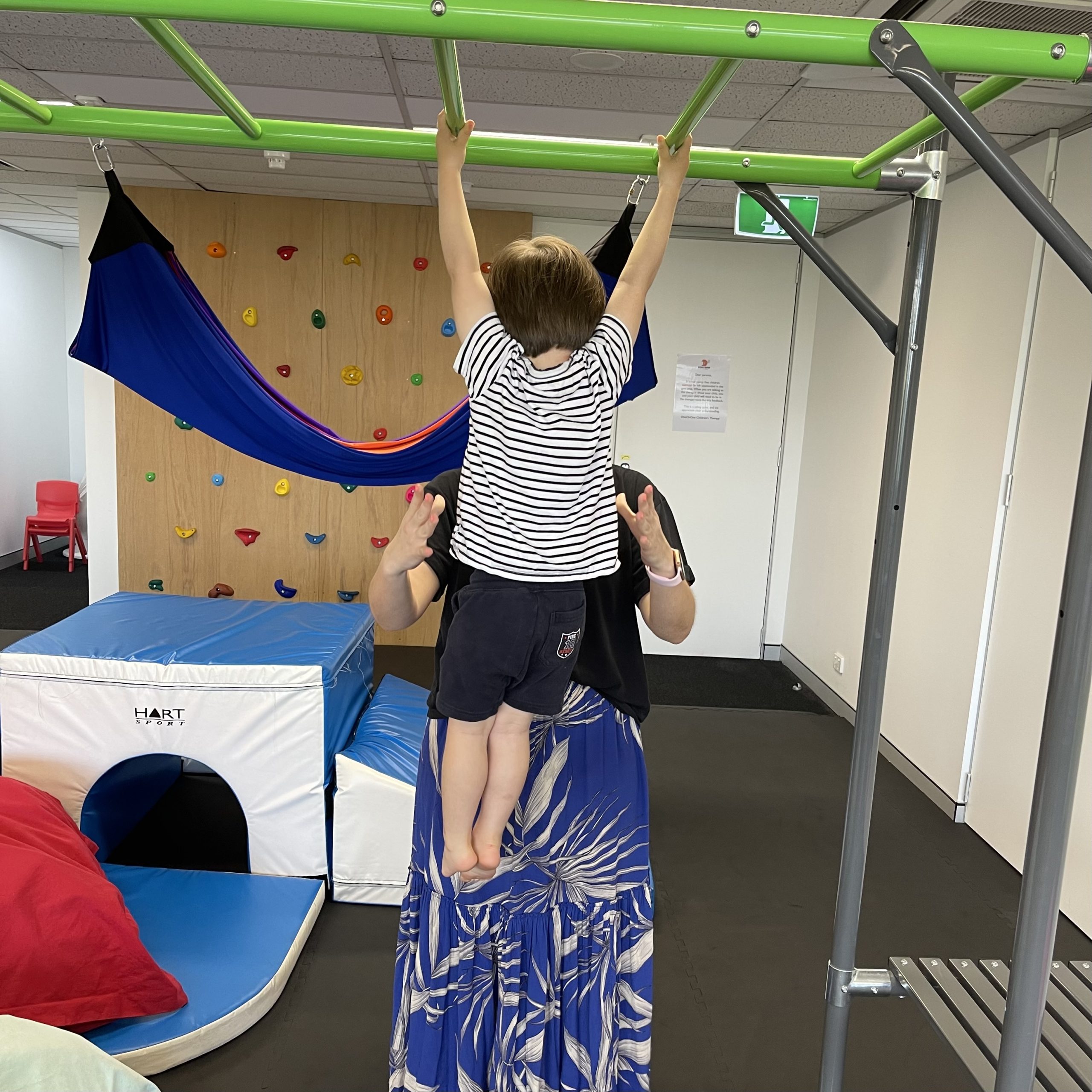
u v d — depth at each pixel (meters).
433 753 1.43
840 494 4.79
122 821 3.11
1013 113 2.85
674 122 3.24
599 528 1.16
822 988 2.49
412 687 3.49
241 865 3.00
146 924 2.44
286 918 2.52
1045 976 1.09
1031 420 3.13
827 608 4.91
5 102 1.35
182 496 5.12
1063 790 1.04
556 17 1.00
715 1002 2.40
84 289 4.91
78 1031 2.02
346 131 1.50
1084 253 0.99
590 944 1.47
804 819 3.48
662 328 5.25
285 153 1.59
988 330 3.40
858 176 1.49
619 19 1.00
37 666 2.67
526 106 3.12
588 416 1.11
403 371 5.05
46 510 7.15
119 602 3.31
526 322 1.05
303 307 4.96
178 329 2.39
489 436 1.12
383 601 1.20
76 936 1.99
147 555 5.17
